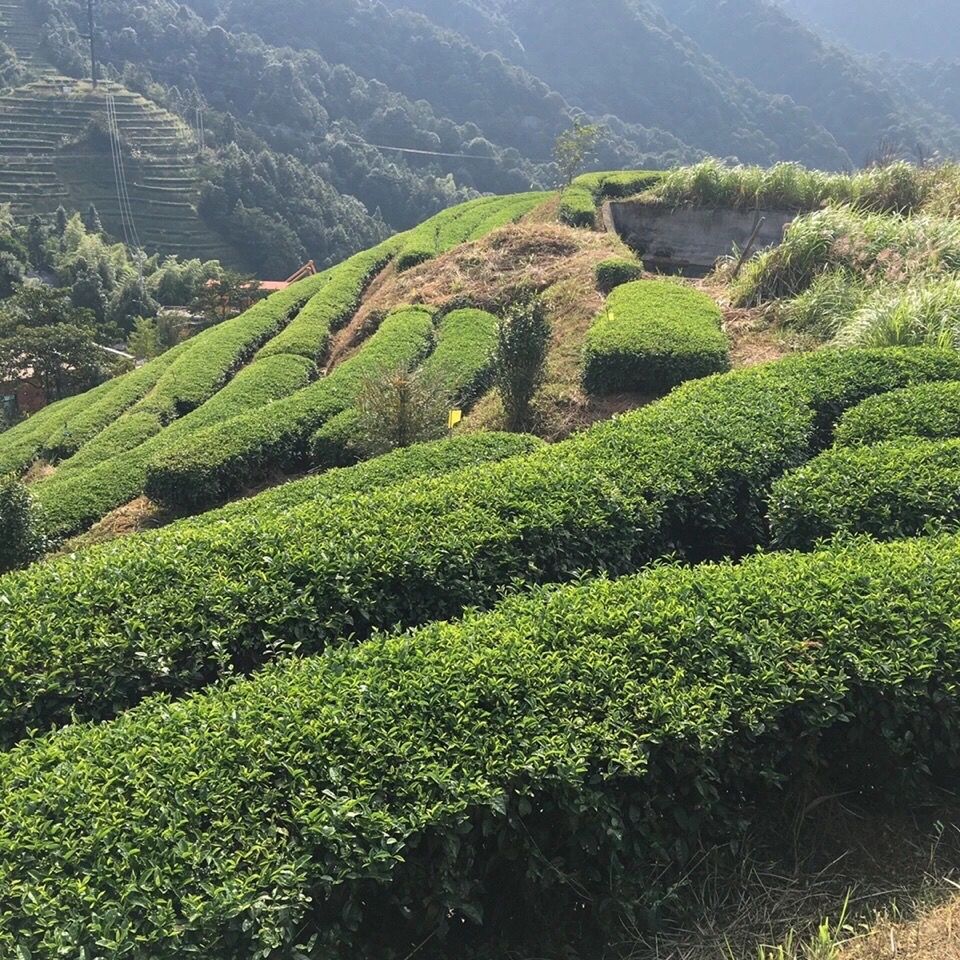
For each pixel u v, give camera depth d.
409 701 3.89
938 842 4.09
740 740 3.99
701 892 3.86
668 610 4.47
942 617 4.33
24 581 5.48
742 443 7.33
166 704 4.22
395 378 11.55
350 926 3.21
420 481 6.86
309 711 3.88
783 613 4.47
